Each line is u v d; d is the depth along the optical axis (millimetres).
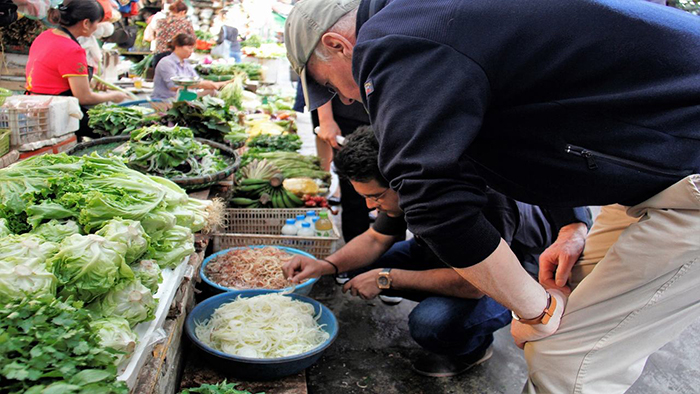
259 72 8422
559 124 1231
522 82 1204
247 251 2840
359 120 3748
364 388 2371
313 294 3188
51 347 1012
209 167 2748
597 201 1330
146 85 6207
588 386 1580
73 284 1268
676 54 1204
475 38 1177
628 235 1426
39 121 2662
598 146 1235
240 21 10961
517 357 2719
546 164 1277
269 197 3523
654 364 2717
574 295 1543
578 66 1190
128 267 1338
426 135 1141
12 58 4668
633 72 1196
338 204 4766
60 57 3885
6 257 1225
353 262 2553
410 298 2660
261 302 2246
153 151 2564
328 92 1698
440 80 1153
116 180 1703
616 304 1483
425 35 1188
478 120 1163
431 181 1133
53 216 1476
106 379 1034
